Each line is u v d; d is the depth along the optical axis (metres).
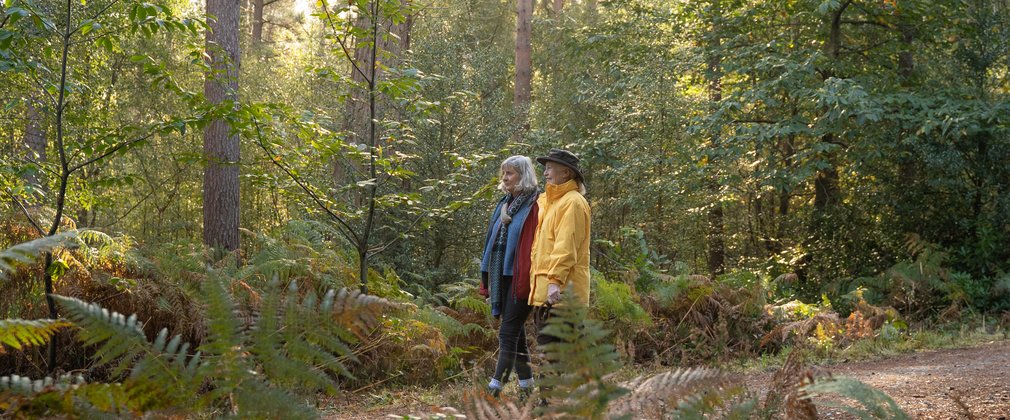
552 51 24.25
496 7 25.11
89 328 1.19
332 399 5.37
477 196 7.00
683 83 16.80
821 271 15.81
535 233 4.58
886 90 14.45
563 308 1.19
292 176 6.54
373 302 1.26
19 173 6.07
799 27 16.12
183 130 5.58
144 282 5.57
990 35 13.98
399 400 5.36
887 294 12.67
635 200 14.78
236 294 5.60
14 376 1.20
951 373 5.27
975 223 13.56
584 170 15.83
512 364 4.51
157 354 1.23
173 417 1.20
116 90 13.46
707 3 15.88
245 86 17.42
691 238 17.03
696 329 7.32
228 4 11.16
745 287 8.91
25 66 5.23
